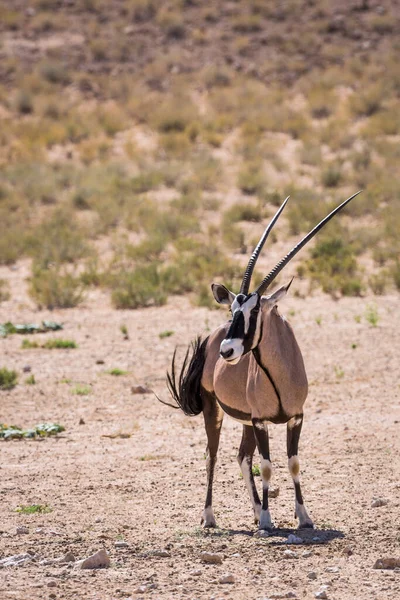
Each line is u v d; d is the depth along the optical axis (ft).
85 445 148.36
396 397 169.07
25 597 80.94
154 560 91.71
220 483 124.57
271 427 154.20
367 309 247.29
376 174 415.44
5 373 189.88
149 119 521.24
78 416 166.81
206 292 267.39
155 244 323.37
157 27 651.25
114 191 408.46
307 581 82.99
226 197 399.24
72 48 629.10
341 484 120.26
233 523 106.52
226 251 324.60
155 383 188.96
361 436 144.46
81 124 519.19
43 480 128.98
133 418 164.66
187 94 563.89
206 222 369.30
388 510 107.24
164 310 257.75
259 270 299.17
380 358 199.11
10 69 599.57
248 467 107.45
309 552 91.20
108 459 139.54
